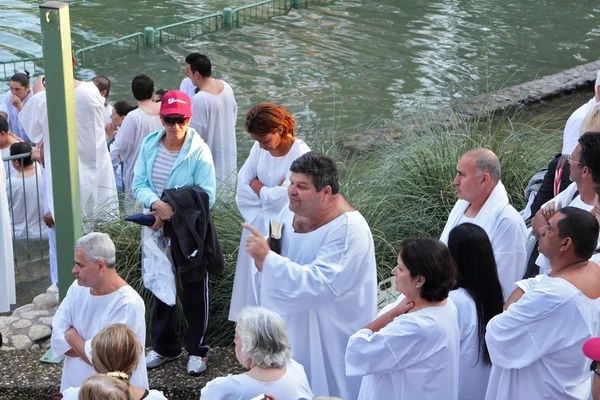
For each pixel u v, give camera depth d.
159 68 15.79
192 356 5.59
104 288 4.60
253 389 3.77
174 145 5.46
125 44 17.02
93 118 7.74
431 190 7.44
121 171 8.95
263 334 3.79
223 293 6.48
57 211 5.49
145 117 8.61
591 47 17.41
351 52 16.66
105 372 3.89
